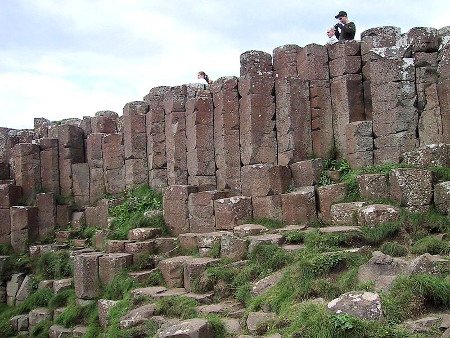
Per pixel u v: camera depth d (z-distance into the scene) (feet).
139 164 69.36
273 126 59.06
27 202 72.13
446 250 37.29
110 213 64.69
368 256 37.32
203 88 69.26
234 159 60.34
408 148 52.75
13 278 63.10
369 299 28.53
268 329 31.71
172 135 65.82
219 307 38.45
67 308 51.47
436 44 53.67
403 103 53.11
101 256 52.26
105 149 72.79
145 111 70.59
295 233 44.68
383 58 54.13
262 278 39.86
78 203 73.56
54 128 78.64
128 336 38.34
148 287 47.09
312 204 49.39
